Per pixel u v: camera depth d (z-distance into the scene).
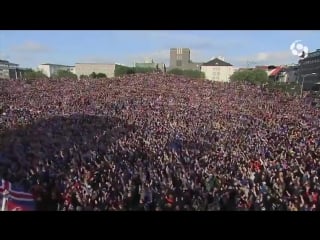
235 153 23.75
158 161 21.30
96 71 114.19
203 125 33.50
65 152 23.58
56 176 18.78
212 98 48.59
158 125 32.94
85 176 18.45
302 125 34.34
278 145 26.08
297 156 22.86
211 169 19.84
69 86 53.66
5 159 21.88
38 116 35.88
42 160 21.70
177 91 51.75
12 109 39.47
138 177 18.53
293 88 59.16
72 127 31.28
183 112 39.75
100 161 22.09
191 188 17.02
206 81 58.44
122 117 36.53
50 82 56.22
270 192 17.09
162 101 45.94
